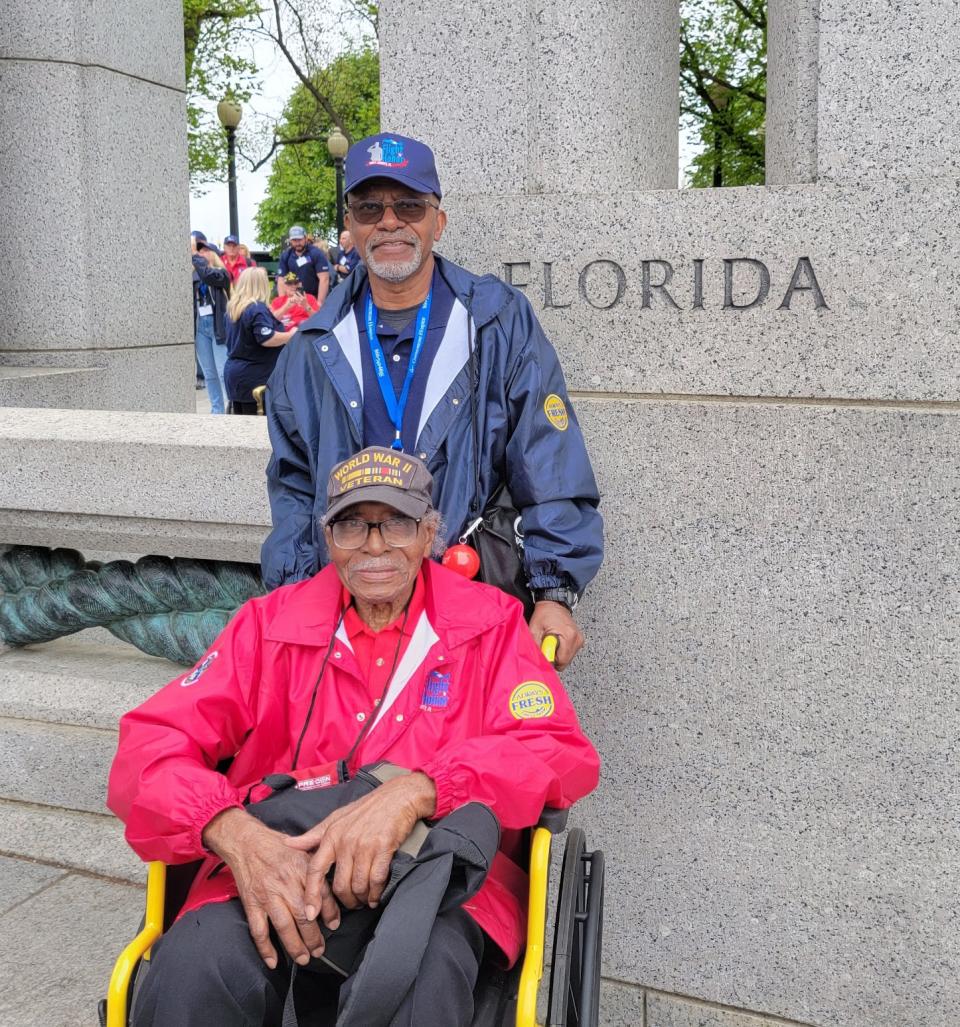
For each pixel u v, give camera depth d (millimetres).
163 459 3312
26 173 5512
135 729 2139
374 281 2594
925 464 2576
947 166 2496
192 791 1979
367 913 1915
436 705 2201
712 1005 2980
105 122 5656
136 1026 1883
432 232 2549
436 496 2545
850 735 2744
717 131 11289
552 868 3062
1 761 3732
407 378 2566
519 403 2553
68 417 3697
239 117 18156
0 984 3008
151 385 6164
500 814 1996
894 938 2781
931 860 2719
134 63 5914
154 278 6184
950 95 2471
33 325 5605
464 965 1859
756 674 2809
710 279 2705
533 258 2867
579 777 2131
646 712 2928
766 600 2771
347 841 1877
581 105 2877
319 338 2645
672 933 2988
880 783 2734
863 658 2703
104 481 3379
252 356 8734
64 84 5445
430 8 2945
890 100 2516
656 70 3107
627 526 2867
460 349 2562
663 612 2869
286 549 2609
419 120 3000
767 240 2639
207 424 3551
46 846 3600
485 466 2553
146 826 2004
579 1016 2219
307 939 1853
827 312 2615
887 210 2525
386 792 1952
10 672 3805
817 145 2600
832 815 2791
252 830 1931
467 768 1980
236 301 8711
